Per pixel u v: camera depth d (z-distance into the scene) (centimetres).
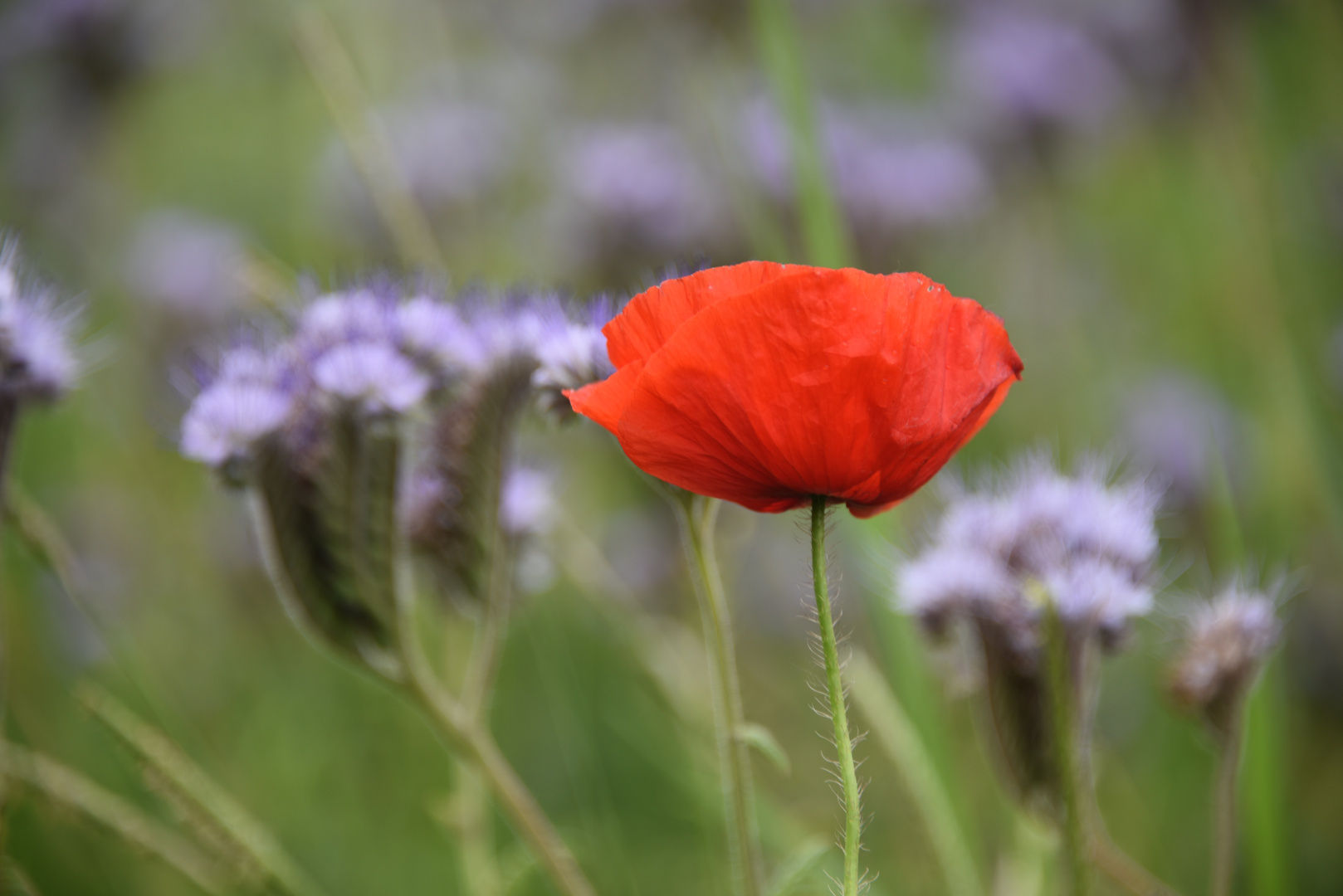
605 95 229
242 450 94
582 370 94
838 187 169
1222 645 94
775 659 156
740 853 92
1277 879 100
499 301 98
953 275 194
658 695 116
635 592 146
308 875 120
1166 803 130
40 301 96
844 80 233
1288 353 137
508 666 147
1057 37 199
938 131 201
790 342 85
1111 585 95
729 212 164
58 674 121
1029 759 95
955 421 86
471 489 96
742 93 179
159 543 155
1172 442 146
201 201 240
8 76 187
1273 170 178
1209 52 179
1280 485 138
